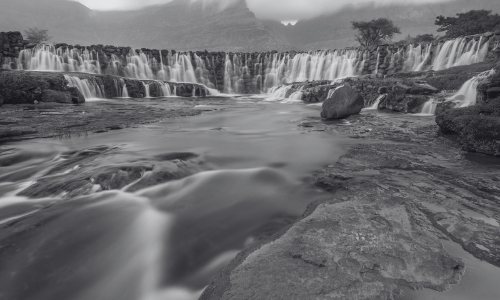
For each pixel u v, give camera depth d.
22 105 20.17
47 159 8.39
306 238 3.54
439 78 21.08
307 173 7.04
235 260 3.40
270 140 10.93
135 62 39.53
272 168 7.49
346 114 15.88
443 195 5.07
